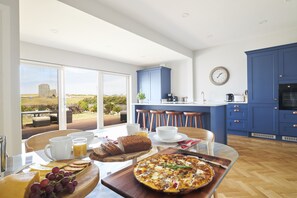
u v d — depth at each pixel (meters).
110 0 2.61
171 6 2.80
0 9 1.74
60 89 4.41
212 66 5.11
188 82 5.52
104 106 5.45
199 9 2.92
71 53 4.54
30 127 3.98
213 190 0.58
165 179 0.62
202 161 0.79
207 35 4.18
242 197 1.73
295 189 1.86
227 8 2.90
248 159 2.73
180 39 4.44
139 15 3.09
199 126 3.51
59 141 0.87
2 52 1.76
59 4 2.22
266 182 2.02
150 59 5.58
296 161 2.62
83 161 0.80
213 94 5.11
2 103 1.76
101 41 3.72
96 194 0.73
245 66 4.54
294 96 3.53
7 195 0.48
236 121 4.34
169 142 1.12
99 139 1.31
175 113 3.77
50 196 0.50
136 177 0.64
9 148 1.77
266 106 3.87
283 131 3.66
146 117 4.66
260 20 3.39
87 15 2.53
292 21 3.46
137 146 0.97
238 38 4.42
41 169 0.70
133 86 6.35
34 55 3.87
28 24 2.85
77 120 5.74
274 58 3.75
